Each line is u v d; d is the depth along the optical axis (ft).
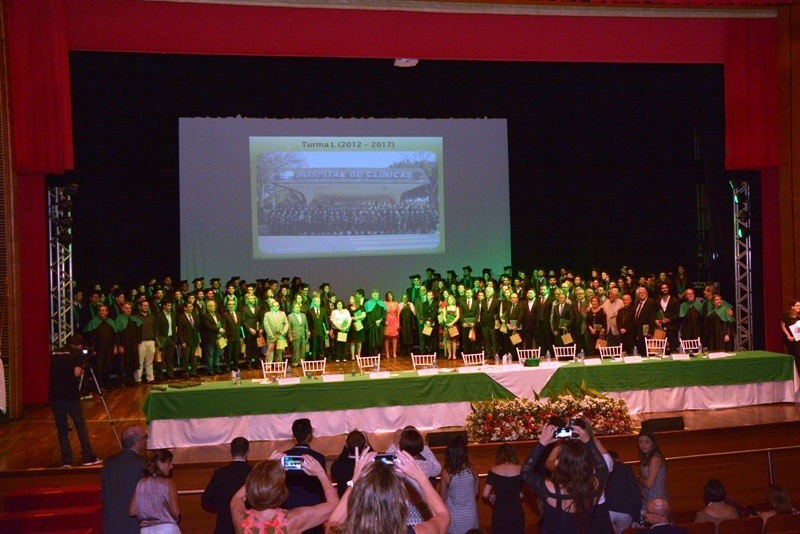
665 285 49.75
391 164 63.16
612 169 66.95
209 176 59.88
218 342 50.70
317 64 53.52
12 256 39.93
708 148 60.54
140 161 59.16
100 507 27.50
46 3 39.70
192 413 31.89
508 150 65.87
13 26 39.81
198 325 51.65
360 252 62.64
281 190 61.16
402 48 43.01
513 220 66.49
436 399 33.96
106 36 40.04
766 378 37.58
